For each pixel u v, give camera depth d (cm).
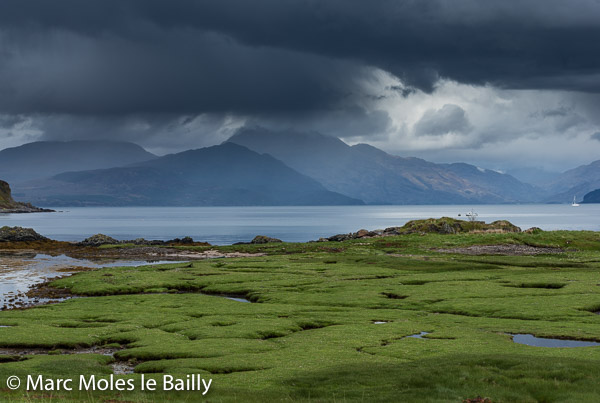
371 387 3128
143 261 12531
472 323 5203
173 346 4359
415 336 4681
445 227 15438
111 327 5178
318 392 3088
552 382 3016
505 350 4003
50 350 4447
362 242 13900
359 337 4612
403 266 9806
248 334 4822
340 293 7162
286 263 10519
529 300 6262
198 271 9525
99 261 12538
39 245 16100
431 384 3106
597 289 6862
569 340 4550
